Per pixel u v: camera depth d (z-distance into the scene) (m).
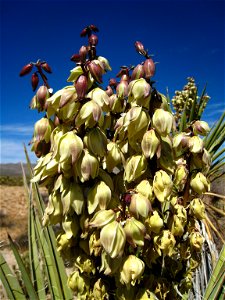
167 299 0.49
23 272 0.56
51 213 0.45
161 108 0.45
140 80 0.43
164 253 0.44
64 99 0.42
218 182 1.44
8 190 5.28
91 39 0.45
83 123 0.44
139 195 0.42
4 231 3.49
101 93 0.43
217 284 0.48
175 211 0.47
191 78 1.46
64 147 0.42
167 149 0.45
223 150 1.26
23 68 0.46
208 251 0.76
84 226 0.44
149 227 0.43
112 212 0.42
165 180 0.43
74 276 0.47
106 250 0.40
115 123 0.49
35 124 0.47
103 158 0.46
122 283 0.43
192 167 0.49
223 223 1.31
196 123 0.48
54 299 0.60
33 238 0.63
